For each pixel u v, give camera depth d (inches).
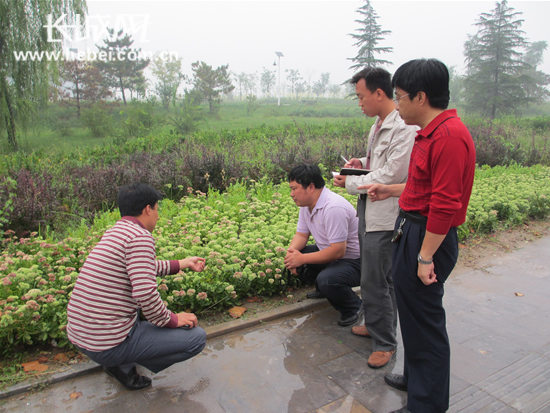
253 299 140.9
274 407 91.2
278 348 115.2
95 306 84.2
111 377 100.3
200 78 2032.5
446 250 77.5
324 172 334.6
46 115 1090.1
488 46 1768.0
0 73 616.1
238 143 510.0
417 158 76.1
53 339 109.2
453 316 135.6
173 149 417.7
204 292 123.7
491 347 117.2
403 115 78.3
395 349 111.4
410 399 85.3
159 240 153.9
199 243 156.9
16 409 88.4
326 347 116.0
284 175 331.9
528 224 242.1
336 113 2155.5
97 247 87.2
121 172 280.2
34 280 123.7
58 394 93.5
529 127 879.1
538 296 150.7
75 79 1480.1
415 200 78.1
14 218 199.2
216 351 113.0
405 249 80.2
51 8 625.6
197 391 96.0
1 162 350.6
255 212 215.5
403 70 75.8
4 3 598.2
